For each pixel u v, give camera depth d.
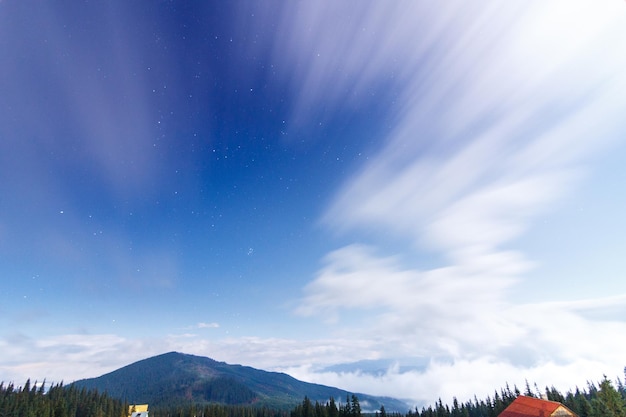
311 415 95.75
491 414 85.56
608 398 54.91
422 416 104.94
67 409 110.19
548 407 45.72
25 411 96.19
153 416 152.00
